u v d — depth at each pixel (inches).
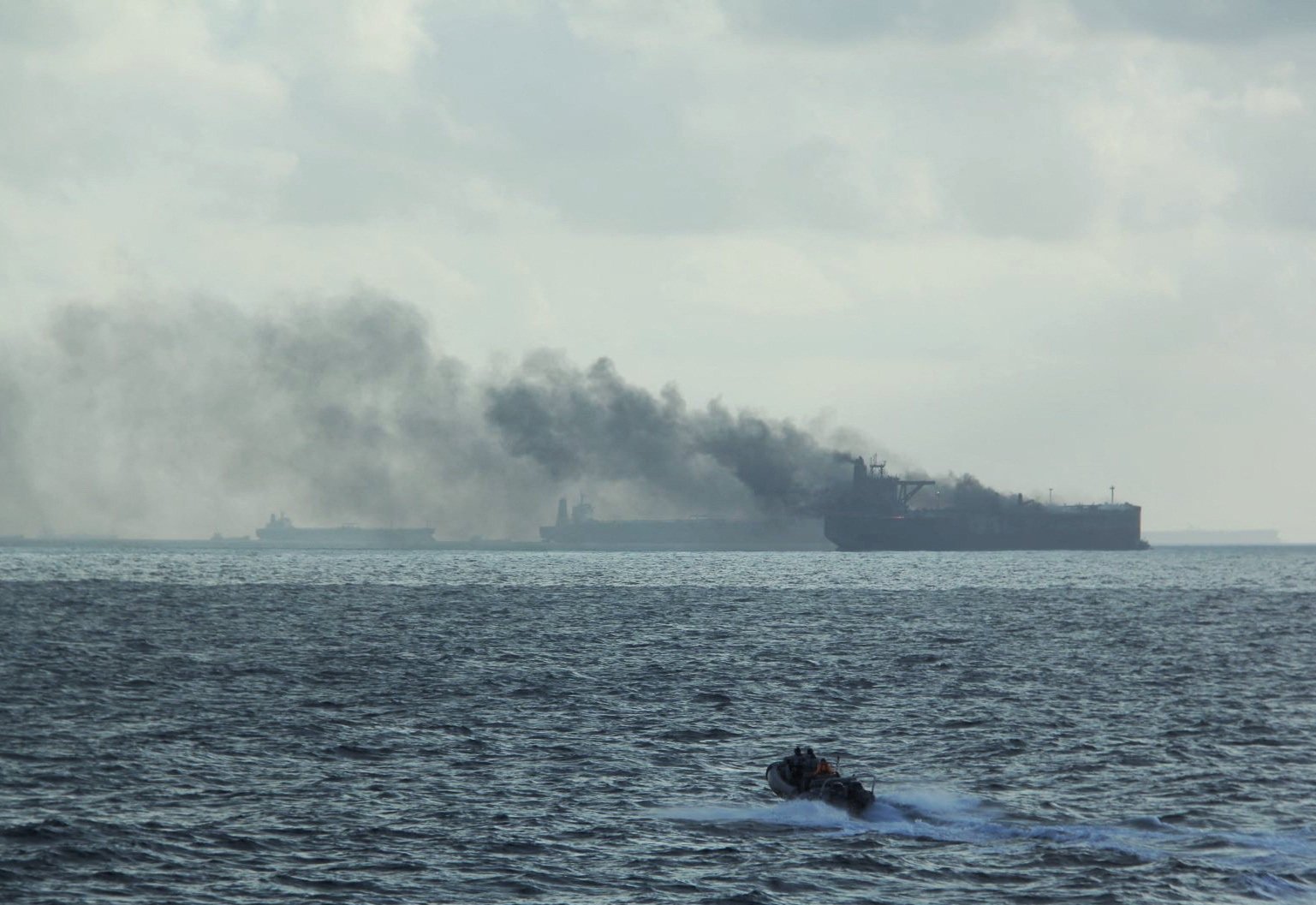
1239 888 4854.8
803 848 5349.4
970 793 6348.4
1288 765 7027.6
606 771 6756.9
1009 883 4921.3
